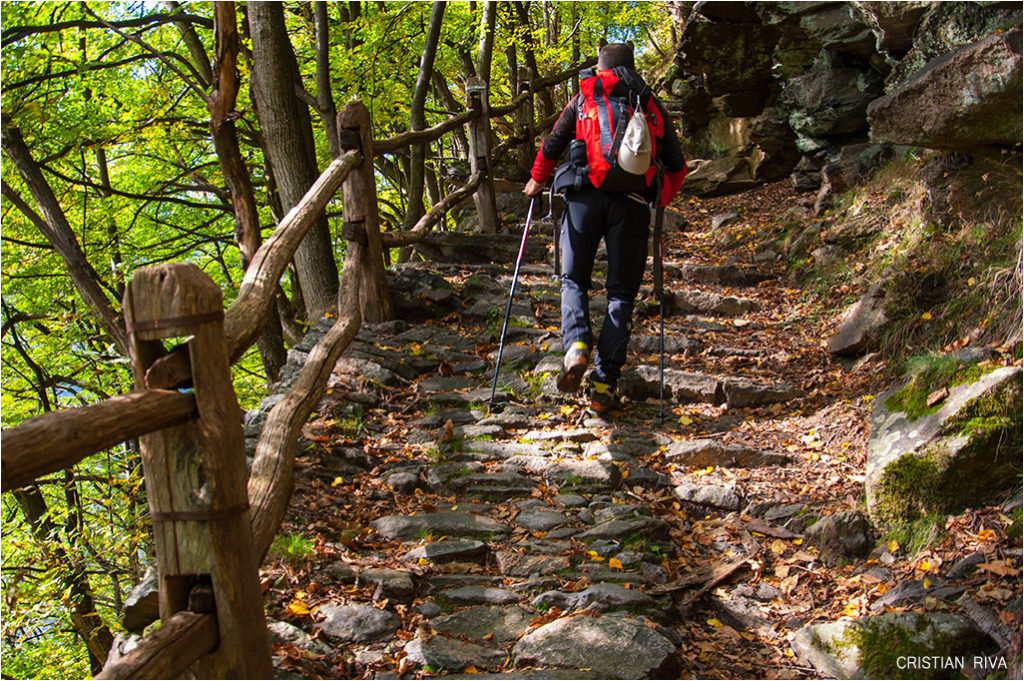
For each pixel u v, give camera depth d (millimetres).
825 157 8164
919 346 4746
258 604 2148
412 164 8820
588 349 4441
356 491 3807
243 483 2123
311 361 3715
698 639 3010
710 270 6953
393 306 5824
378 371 4977
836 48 7516
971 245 4973
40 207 7941
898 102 5070
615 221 4582
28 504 7508
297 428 3176
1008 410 3477
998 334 4195
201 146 10953
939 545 3291
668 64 14438
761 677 2822
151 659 1842
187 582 2092
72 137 8500
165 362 2023
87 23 7863
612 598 2980
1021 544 3133
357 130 5434
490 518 3607
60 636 6680
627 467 4113
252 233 5949
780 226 7609
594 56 10781
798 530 3654
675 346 5633
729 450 4238
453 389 4965
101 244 9852
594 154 4418
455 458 4160
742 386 4980
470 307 5988
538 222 8195
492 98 13445
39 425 1520
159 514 2062
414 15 9289
